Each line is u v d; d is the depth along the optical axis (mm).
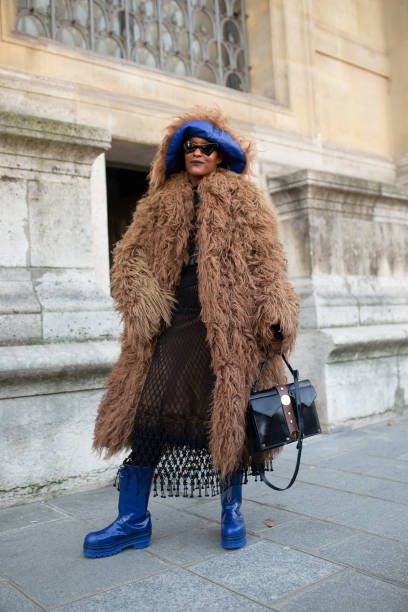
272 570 1999
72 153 3355
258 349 2113
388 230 5484
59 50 4348
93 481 3158
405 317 5324
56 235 3332
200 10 5754
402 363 5086
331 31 6465
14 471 2885
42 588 1915
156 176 2301
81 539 2369
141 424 2076
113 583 1937
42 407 2990
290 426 2057
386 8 7113
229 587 1881
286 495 2910
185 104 5070
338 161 6289
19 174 3193
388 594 1797
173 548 2229
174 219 2148
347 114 6570
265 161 5398
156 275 2143
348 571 1972
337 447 3971
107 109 4523
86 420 3141
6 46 4094
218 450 1964
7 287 3105
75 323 3258
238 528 2191
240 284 2070
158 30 5328
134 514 2205
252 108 5570
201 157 2195
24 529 2529
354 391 4648
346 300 4844
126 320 2141
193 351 2100
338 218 5008
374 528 2385
